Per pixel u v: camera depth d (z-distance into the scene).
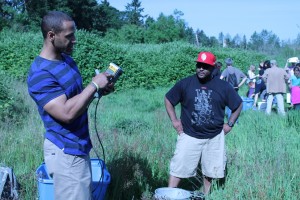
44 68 2.94
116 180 4.89
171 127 8.41
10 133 7.19
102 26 63.81
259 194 4.45
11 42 17.28
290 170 5.18
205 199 4.55
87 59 16.42
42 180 3.60
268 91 11.52
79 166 3.14
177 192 4.33
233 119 4.93
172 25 62.59
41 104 2.93
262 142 6.66
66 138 3.07
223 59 28.77
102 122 9.00
